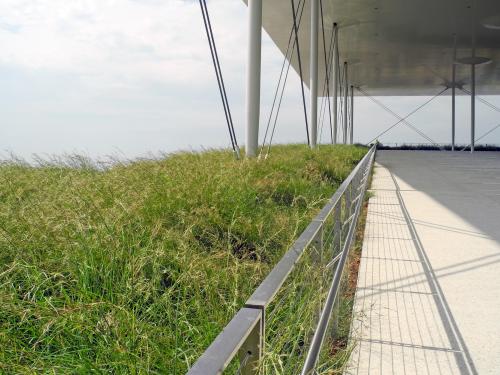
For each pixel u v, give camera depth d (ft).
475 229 19.85
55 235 10.21
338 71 107.55
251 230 12.89
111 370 6.77
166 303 8.33
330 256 11.08
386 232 19.33
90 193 13.47
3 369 6.59
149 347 7.07
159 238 10.95
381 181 40.06
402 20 76.28
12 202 13.91
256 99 32.07
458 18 74.95
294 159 30.25
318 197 18.58
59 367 6.70
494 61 108.27
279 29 83.51
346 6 69.77
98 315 7.71
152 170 18.38
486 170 52.19
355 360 8.70
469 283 12.86
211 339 7.45
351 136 150.20
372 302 11.48
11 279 8.70
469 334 9.79
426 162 67.72
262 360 4.46
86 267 8.68
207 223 12.51
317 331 5.39
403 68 117.08
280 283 4.65
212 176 16.79
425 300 11.60
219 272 9.70
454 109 127.95
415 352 9.02
